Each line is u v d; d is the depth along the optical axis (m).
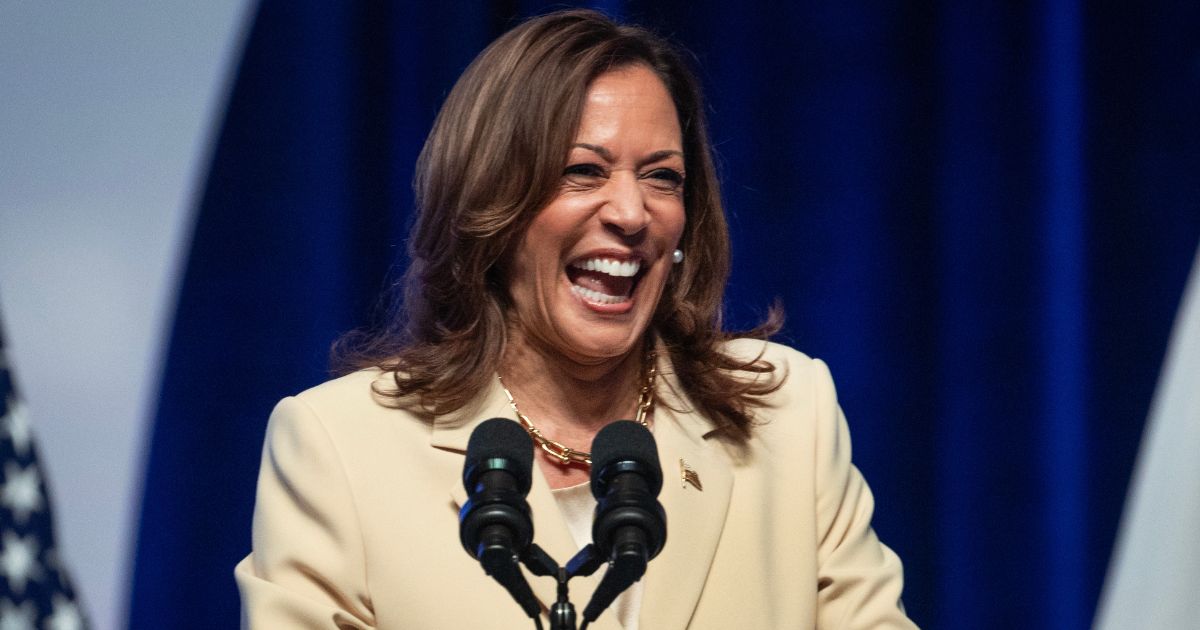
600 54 6.84
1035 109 12.62
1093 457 12.42
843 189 12.77
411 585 6.43
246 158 11.91
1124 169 12.48
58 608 10.95
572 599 6.45
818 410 7.46
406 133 12.36
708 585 6.71
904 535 12.67
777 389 7.41
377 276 12.27
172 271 11.49
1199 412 12.13
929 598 12.63
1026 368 12.57
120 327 11.32
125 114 11.44
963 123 12.70
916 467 12.68
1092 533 12.38
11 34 11.21
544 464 7.02
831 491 7.21
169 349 11.51
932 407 12.67
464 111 7.07
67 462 11.11
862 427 12.69
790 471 7.19
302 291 12.01
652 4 12.75
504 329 7.13
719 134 12.76
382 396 7.00
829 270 12.77
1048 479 12.48
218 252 11.75
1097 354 12.45
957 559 12.58
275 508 6.73
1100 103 12.55
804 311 12.75
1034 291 12.58
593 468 5.08
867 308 12.73
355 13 12.35
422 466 6.74
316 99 12.10
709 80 12.78
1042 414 12.53
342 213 12.12
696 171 7.56
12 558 10.86
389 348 7.64
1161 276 12.36
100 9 11.41
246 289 11.83
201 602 11.53
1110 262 12.48
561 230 6.77
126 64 11.45
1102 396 12.43
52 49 11.28
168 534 11.49
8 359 11.09
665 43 7.23
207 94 11.70
